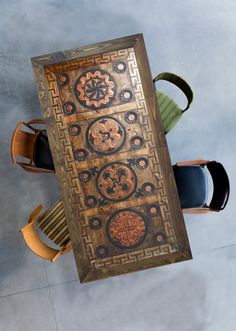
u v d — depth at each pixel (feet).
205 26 12.16
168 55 12.08
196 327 11.80
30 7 11.93
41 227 10.30
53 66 9.57
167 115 10.47
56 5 11.96
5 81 11.80
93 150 9.51
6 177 11.71
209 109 12.11
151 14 12.10
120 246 9.39
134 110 9.57
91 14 12.02
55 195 11.78
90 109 9.55
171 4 12.14
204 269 11.86
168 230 9.44
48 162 10.33
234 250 11.94
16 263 11.66
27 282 11.66
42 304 11.65
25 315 11.64
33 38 11.87
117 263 9.34
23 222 11.69
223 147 12.08
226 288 11.87
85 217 9.41
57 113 9.52
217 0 12.16
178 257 9.36
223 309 11.85
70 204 9.41
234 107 12.16
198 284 11.85
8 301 11.63
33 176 11.75
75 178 9.45
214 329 11.82
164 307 11.78
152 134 9.53
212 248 11.91
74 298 11.71
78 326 11.67
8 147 11.76
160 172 9.48
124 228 9.44
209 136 12.08
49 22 11.93
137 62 9.60
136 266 9.32
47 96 9.52
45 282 11.69
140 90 9.59
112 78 9.60
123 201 9.46
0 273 11.64
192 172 10.61
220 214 11.98
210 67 12.14
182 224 9.41
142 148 9.52
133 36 9.63
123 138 9.53
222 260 11.93
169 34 12.12
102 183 9.48
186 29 12.14
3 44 11.82
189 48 12.14
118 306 11.75
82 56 9.56
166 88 12.04
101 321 11.70
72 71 9.58
